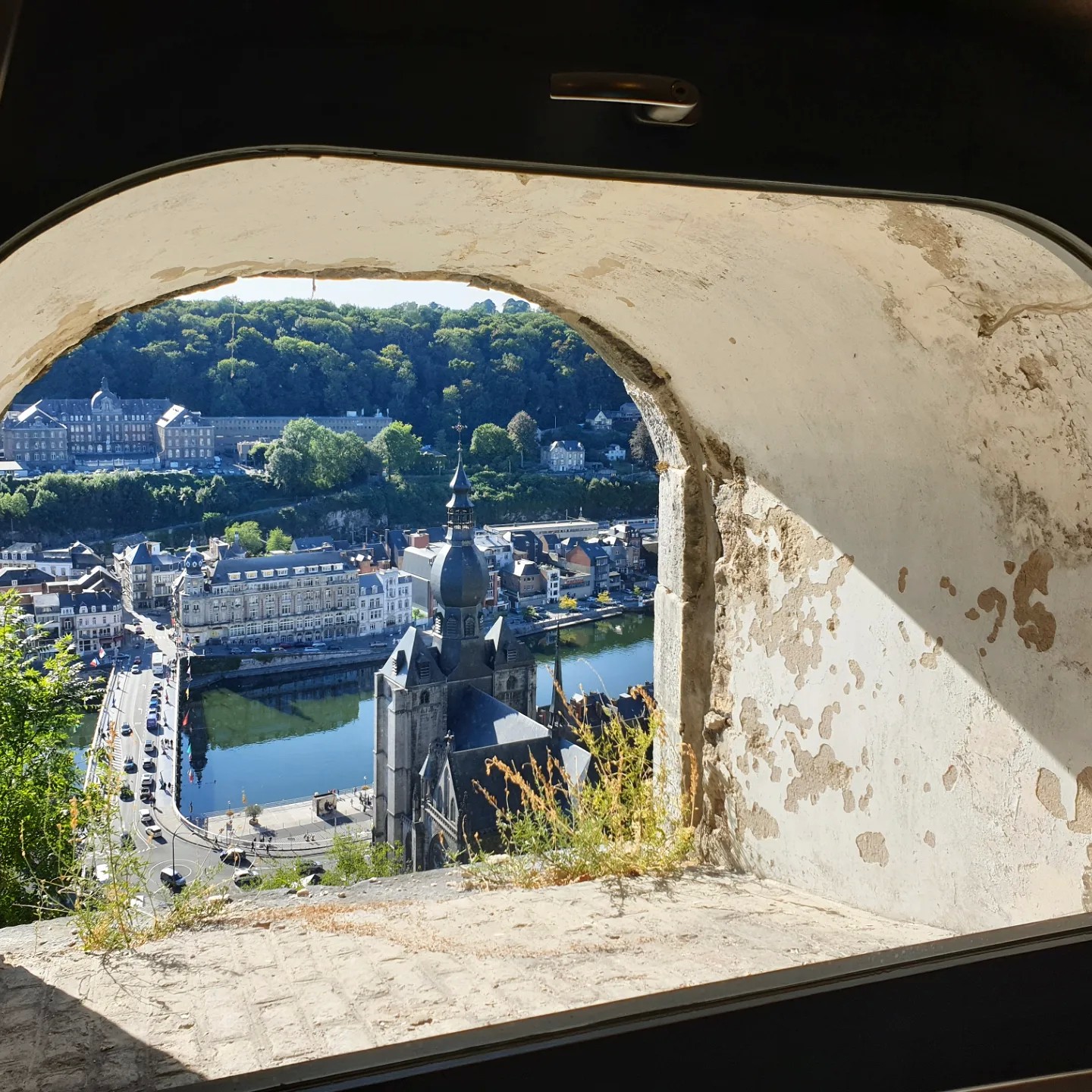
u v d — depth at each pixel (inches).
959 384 76.3
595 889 120.9
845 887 103.6
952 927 86.5
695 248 81.9
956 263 63.2
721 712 130.0
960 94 42.5
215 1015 82.0
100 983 93.7
